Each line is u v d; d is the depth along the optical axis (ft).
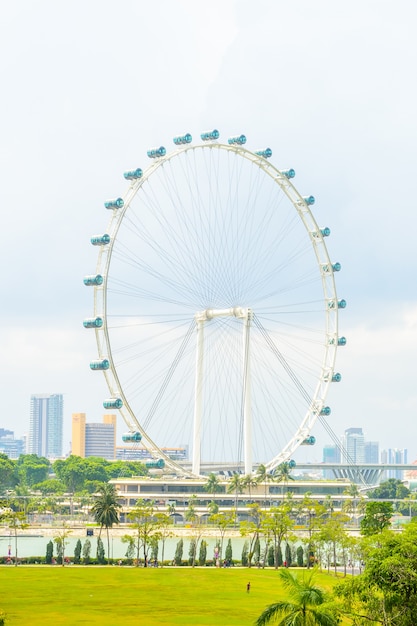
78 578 636.07
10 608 501.15
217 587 596.29
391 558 309.83
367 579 311.88
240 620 471.21
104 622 461.78
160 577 649.20
